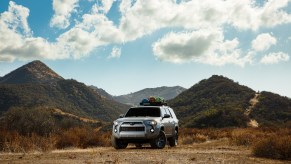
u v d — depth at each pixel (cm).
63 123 3625
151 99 1855
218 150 1514
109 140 2139
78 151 1502
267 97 12012
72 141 1892
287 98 11925
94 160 1030
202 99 14888
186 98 16125
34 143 1664
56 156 1193
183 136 2909
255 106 11369
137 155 1187
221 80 16650
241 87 14925
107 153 1290
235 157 1151
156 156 1145
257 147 1241
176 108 15225
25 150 1501
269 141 1230
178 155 1186
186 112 14250
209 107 13412
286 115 10550
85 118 13175
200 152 1358
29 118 2362
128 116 1758
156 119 1661
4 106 19825
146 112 1753
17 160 1076
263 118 10344
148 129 1609
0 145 1567
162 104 1875
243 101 12325
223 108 9425
